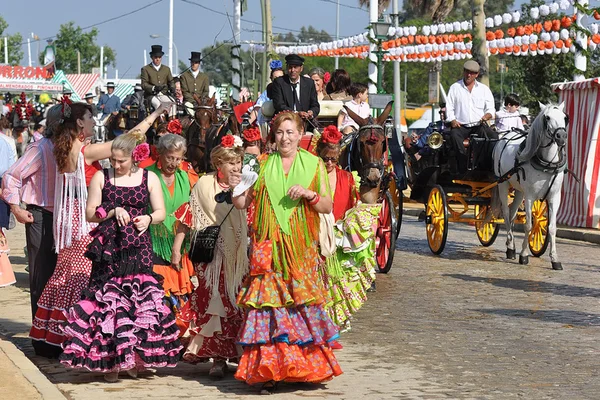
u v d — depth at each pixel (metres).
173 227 8.65
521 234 21.33
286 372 7.48
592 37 22.97
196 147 18.41
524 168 15.66
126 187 7.94
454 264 16.19
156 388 7.77
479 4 27.64
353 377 8.28
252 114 15.94
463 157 16.98
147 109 22.89
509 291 13.30
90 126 8.58
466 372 8.55
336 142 9.32
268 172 7.73
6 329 10.19
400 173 14.33
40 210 9.07
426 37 28.58
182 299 9.00
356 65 87.31
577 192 21.80
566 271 15.43
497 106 53.97
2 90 54.12
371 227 9.42
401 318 11.23
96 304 7.77
